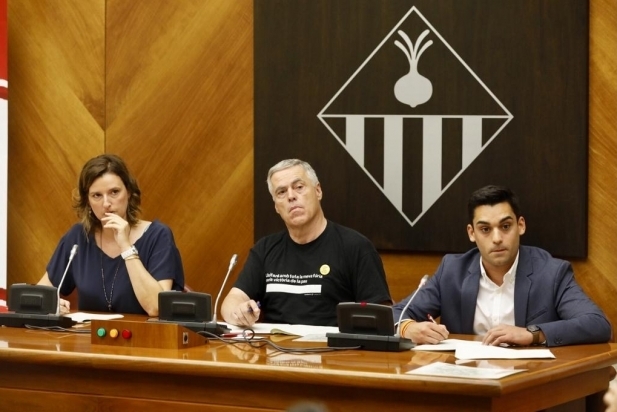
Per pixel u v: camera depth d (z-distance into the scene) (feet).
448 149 14.16
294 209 12.44
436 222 14.25
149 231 13.26
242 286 12.73
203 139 15.75
